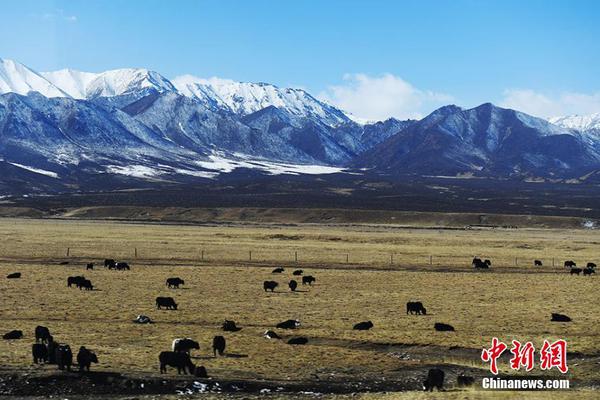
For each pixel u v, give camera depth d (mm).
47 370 39719
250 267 100500
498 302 69188
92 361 40281
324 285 81562
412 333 52750
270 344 48812
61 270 93125
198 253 119750
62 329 52281
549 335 52688
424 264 107875
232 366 42594
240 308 63812
